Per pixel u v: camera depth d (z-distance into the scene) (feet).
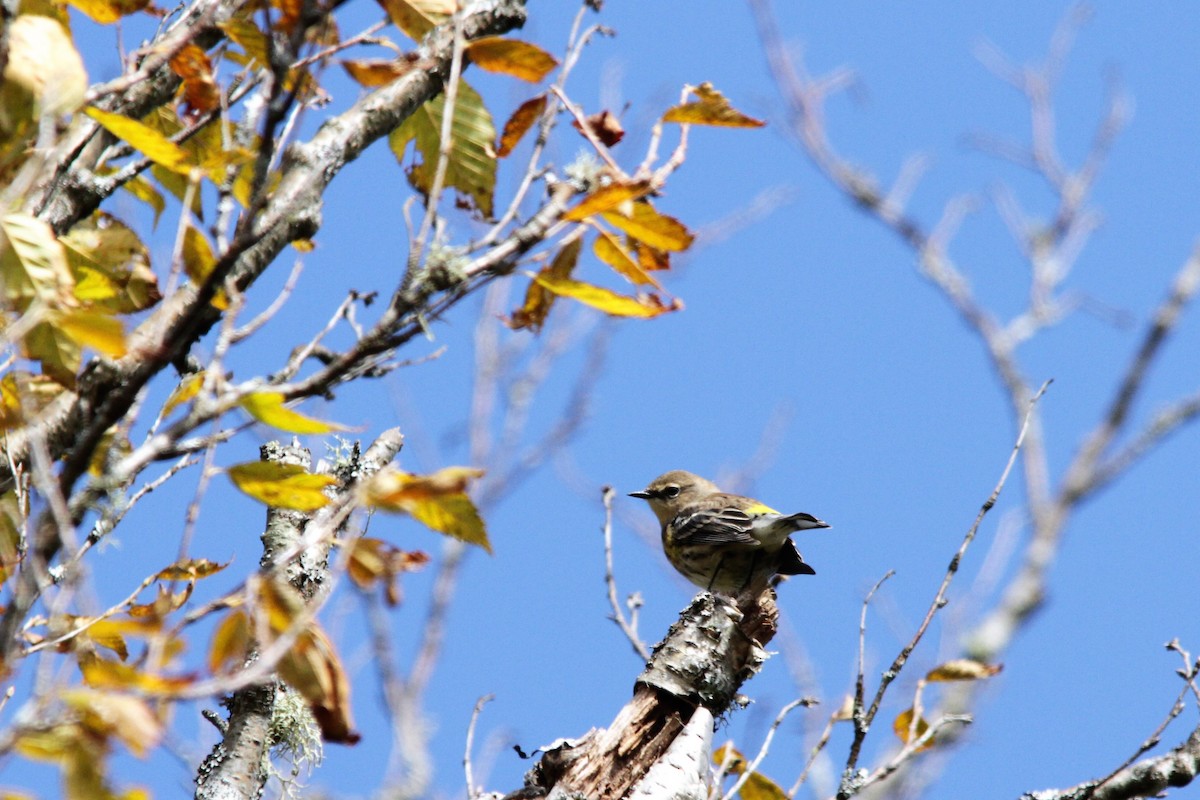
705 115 24.82
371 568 22.35
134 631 20.18
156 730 17.57
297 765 34.78
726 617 35.27
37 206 25.48
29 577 20.20
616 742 33.81
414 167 30.53
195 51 24.94
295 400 23.86
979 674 37.65
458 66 24.13
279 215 21.99
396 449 38.22
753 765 34.58
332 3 22.09
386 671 30.94
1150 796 37.19
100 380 24.56
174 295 24.98
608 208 23.15
